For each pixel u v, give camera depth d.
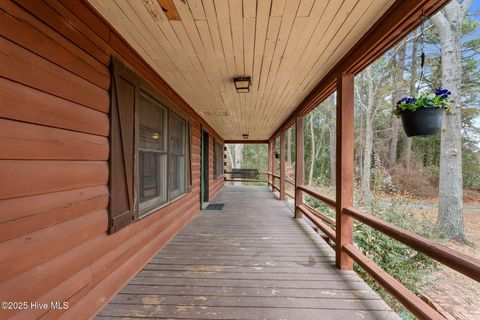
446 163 6.63
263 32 1.84
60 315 1.30
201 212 5.25
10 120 1.03
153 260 2.59
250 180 12.59
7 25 1.01
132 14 1.62
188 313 1.67
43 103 1.20
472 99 11.83
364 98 14.97
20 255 1.07
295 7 1.52
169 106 3.23
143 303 1.79
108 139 1.78
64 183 1.33
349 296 1.90
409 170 12.79
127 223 2.05
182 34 1.87
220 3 1.48
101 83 1.68
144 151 2.58
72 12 1.40
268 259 2.62
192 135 4.80
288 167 17.84
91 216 1.58
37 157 1.16
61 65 1.32
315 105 3.85
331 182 16.72
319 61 2.38
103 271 1.73
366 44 1.88
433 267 3.70
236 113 5.08
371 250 3.87
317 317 1.64
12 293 1.03
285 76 2.81
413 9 1.40
